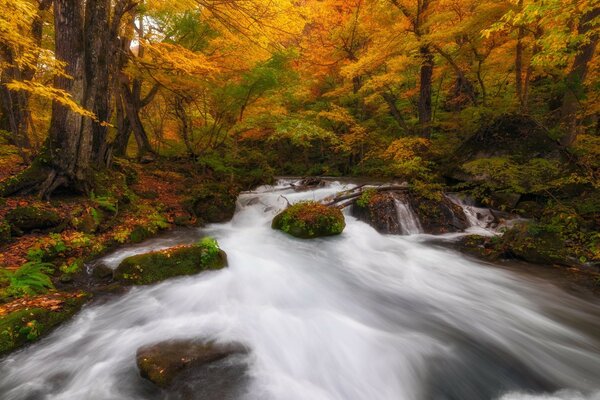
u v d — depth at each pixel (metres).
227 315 4.60
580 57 9.69
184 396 3.06
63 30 6.96
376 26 14.41
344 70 13.19
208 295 5.09
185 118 13.48
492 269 6.72
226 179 12.72
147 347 3.69
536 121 10.62
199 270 5.63
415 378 3.64
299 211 8.33
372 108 19.30
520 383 3.61
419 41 11.61
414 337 4.38
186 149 14.62
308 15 9.34
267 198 11.20
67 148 7.43
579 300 5.48
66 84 7.16
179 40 11.64
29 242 5.99
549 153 9.89
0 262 5.23
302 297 5.35
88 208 7.37
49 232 6.46
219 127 13.66
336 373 3.65
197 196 10.20
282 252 7.15
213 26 10.50
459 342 4.30
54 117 7.35
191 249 5.80
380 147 15.38
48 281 5.09
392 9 12.30
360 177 16.11
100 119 8.97
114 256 6.45
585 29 9.21
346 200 9.66
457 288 5.94
